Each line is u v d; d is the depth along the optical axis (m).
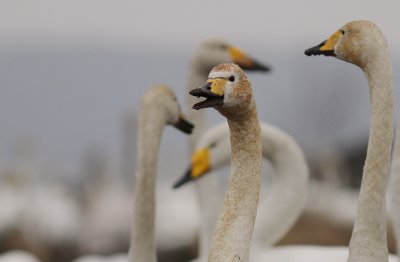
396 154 8.62
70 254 27.64
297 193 11.45
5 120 151.12
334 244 23.16
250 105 6.71
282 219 11.34
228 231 6.87
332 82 38.94
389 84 7.61
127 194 32.53
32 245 26.81
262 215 11.33
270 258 10.91
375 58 7.65
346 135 36.34
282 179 11.50
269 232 11.25
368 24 7.72
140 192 9.68
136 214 9.65
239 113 6.73
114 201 30.16
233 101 6.61
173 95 9.98
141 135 9.86
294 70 39.81
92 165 36.69
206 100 6.57
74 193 34.72
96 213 28.91
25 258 17.80
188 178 11.83
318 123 38.06
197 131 13.03
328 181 30.61
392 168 8.62
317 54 7.84
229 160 11.82
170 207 25.16
